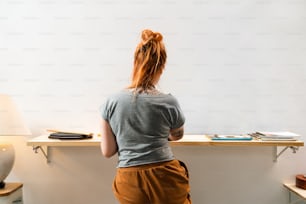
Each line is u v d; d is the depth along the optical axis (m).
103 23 2.17
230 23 2.17
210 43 2.18
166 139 1.44
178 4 2.17
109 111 1.40
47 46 2.17
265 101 2.19
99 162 2.21
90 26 2.17
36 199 2.20
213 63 2.18
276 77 2.19
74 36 2.17
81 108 2.18
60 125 2.18
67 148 2.20
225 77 2.19
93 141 1.85
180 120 1.48
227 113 2.19
